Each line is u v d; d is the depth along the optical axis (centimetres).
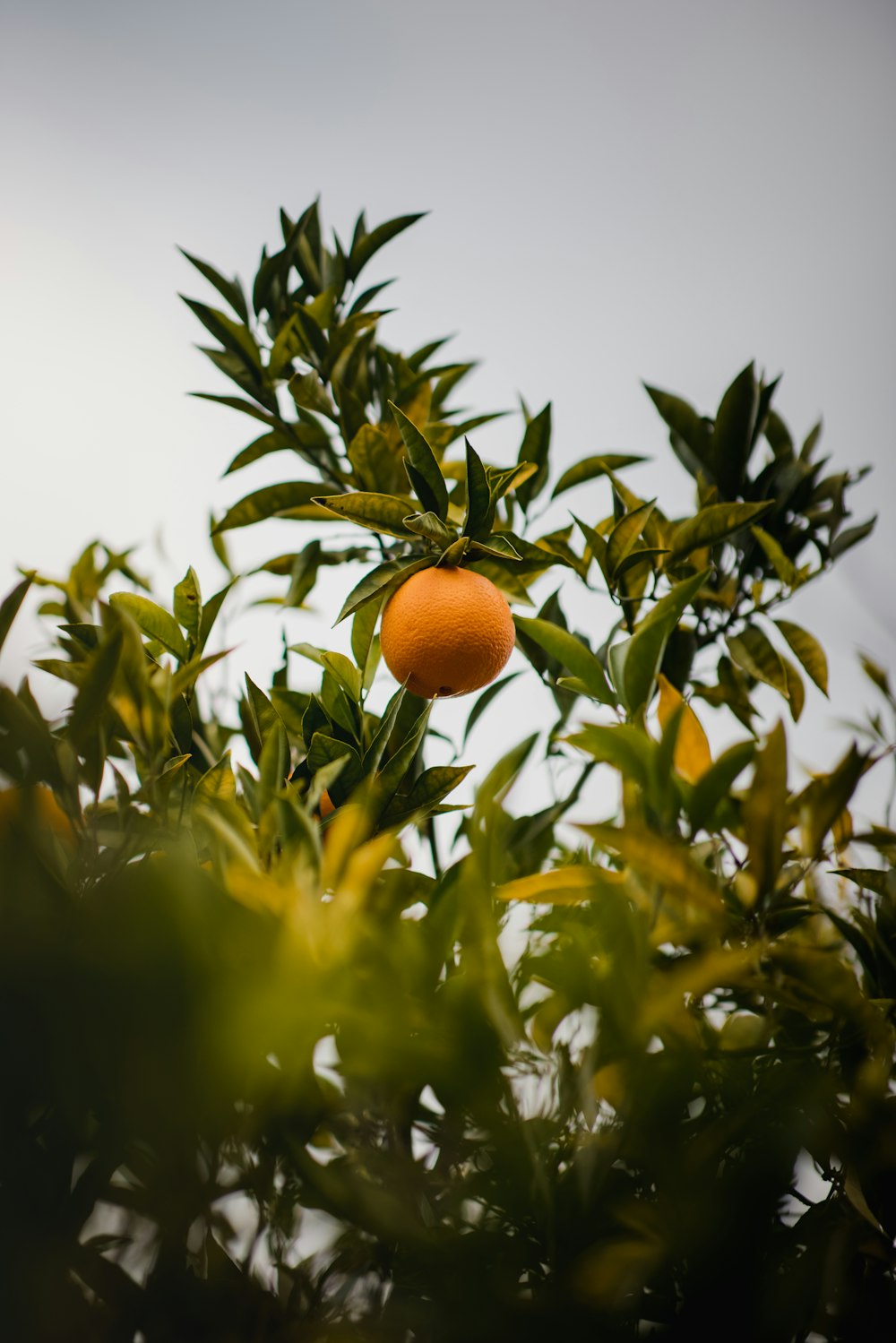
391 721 160
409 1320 150
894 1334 151
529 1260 149
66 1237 145
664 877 147
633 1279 147
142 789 157
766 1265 150
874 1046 150
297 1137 149
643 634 156
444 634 163
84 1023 141
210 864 157
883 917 161
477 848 148
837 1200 153
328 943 144
